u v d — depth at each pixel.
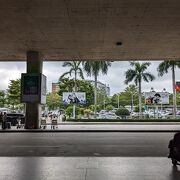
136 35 29.19
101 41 31.22
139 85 71.62
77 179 9.21
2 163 11.98
